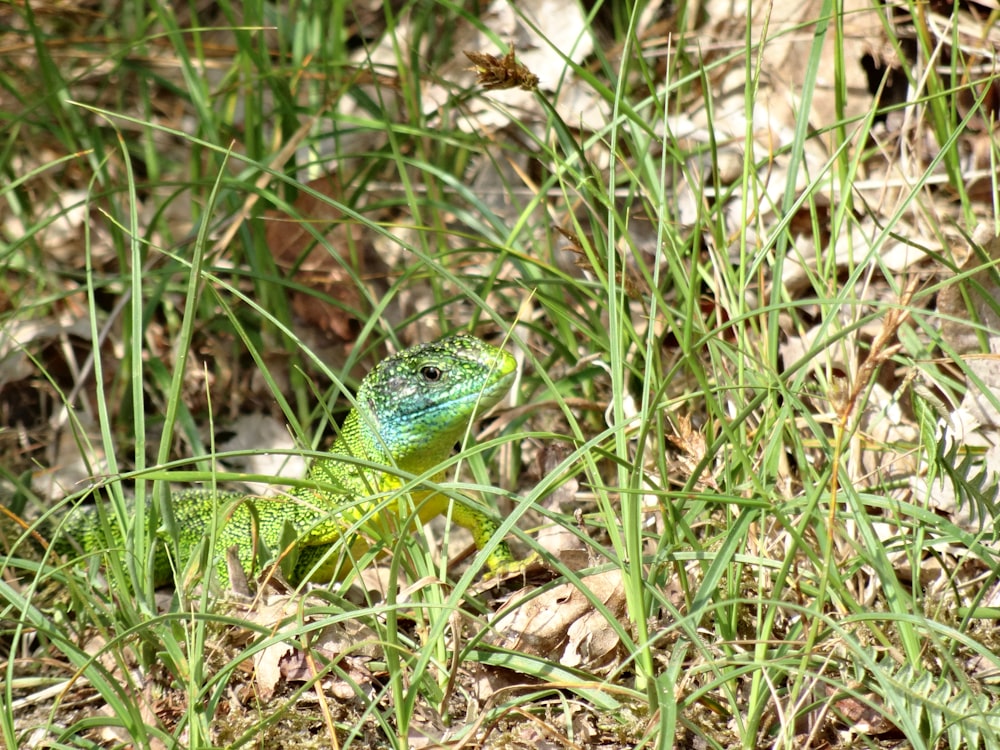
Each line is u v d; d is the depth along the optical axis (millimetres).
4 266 10445
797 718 5828
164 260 10734
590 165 8125
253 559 7266
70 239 11906
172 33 10469
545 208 9656
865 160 9789
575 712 6074
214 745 5859
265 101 13047
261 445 10367
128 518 6566
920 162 9211
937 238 8461
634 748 5848
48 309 11328
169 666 6242
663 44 11680
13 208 11516
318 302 10969
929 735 5363
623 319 7215
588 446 5480
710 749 5746
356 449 8492
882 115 10062
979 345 7258
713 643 5785
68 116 12195
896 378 8125
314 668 5797
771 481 6109
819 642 5898
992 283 7188
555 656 6570
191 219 12172
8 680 5465
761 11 10977
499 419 8812
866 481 7648
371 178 11477
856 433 6934
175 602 6609
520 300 10438
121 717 5543
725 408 7906
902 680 5418
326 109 10570
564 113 11336
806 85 7184
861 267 6324
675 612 5480
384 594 7078
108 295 11375
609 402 9102
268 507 8516
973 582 6688
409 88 10734
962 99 9664
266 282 10414
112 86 13195
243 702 6449
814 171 9875
